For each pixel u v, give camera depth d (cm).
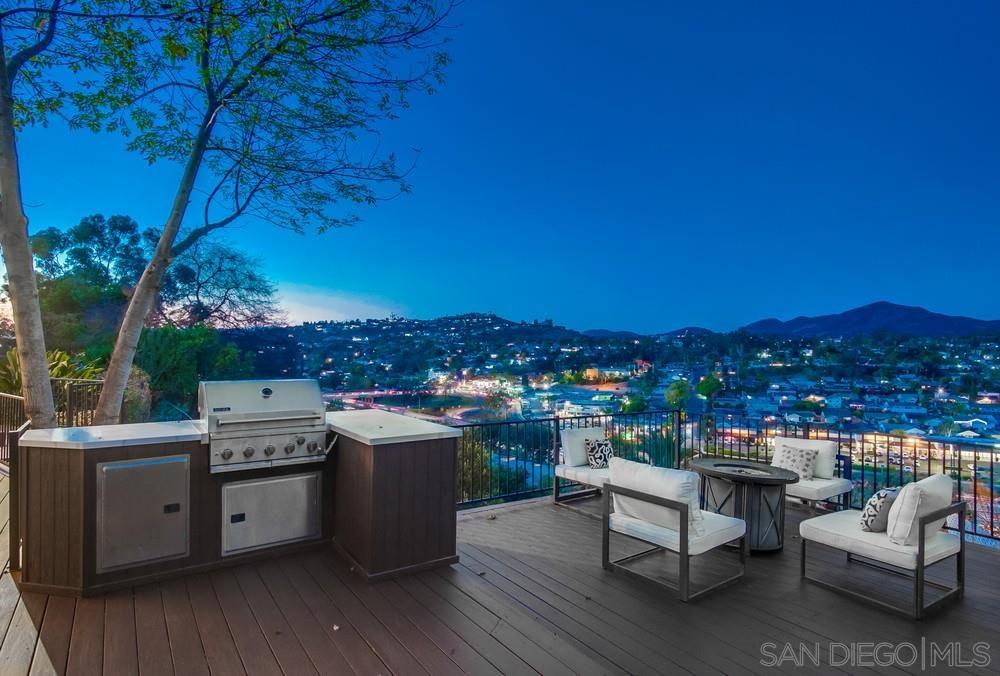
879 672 251
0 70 616
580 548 421
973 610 320
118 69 735
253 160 820
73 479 309
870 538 332
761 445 648
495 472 577
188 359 1467
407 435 357
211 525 353
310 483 391
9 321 1358
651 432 697
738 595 338
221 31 689
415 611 301
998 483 473
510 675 237
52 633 267
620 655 261
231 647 257
